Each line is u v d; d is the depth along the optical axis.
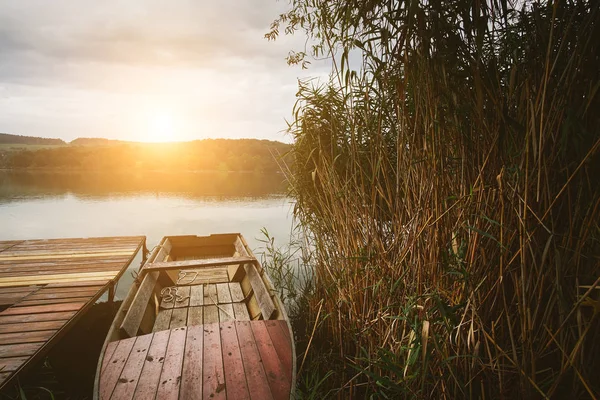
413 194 2.35
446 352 2.04
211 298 4.37
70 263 5.18
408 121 2.28
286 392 2.34
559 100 1.66
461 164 2.07
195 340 2.90
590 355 1.66
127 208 14.46
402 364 2.28
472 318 1.82
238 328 3.10
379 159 2.53
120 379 2.41
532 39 1.85
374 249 2.78
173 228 10.73
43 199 17.16
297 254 7.09
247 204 15.73
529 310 1.68
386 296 2.58
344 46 2.41
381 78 2.35
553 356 1.87
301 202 4.12
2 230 10.43
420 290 2.24
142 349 2.76
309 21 3.56
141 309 3.56
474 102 1.96
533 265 1.69
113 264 5.16
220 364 2.60
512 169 1.75
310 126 3.75
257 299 3.91
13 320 3.30
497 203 1.89
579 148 1.59
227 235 6.96
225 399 2.26
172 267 4.39
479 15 1.81
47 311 3.52
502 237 1.81
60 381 3.42
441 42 1.89
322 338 3.78
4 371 2.49
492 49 1.95
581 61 1.62
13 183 26.41
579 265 1.70
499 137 1.89
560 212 1.74
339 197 3.08
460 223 2.04
